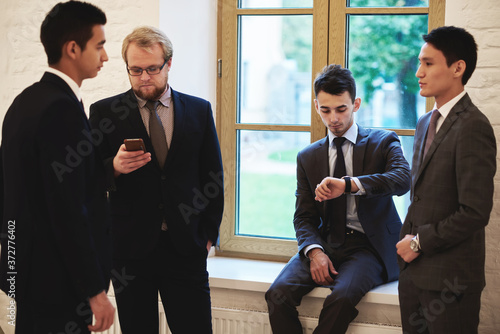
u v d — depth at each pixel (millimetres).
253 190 3475
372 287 2723
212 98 3471
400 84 3178
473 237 2209
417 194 2297
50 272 1887
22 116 1860
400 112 3193
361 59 3227
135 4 3191
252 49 3398
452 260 2193
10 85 3428
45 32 1995
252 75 3414
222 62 3434
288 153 3391
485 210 2109
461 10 2762
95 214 2045
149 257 2527
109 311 1945
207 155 2617
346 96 2768
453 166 2180
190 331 2576
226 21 3402
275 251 3422
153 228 2480
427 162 2250
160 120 2525
